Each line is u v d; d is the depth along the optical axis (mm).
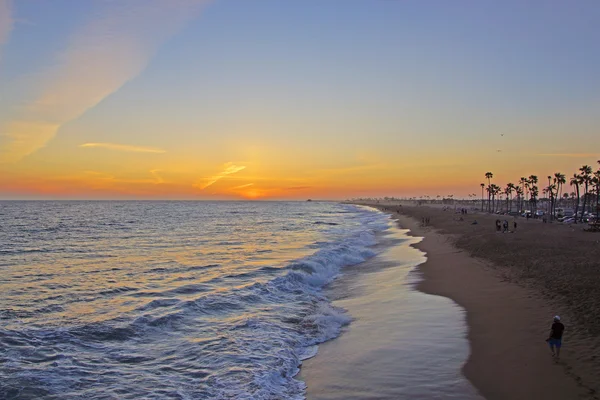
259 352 13641
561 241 36875
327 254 32781
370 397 10773
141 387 11008
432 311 18156
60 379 11234
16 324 15492
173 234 56406
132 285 22938
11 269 27781
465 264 29047
